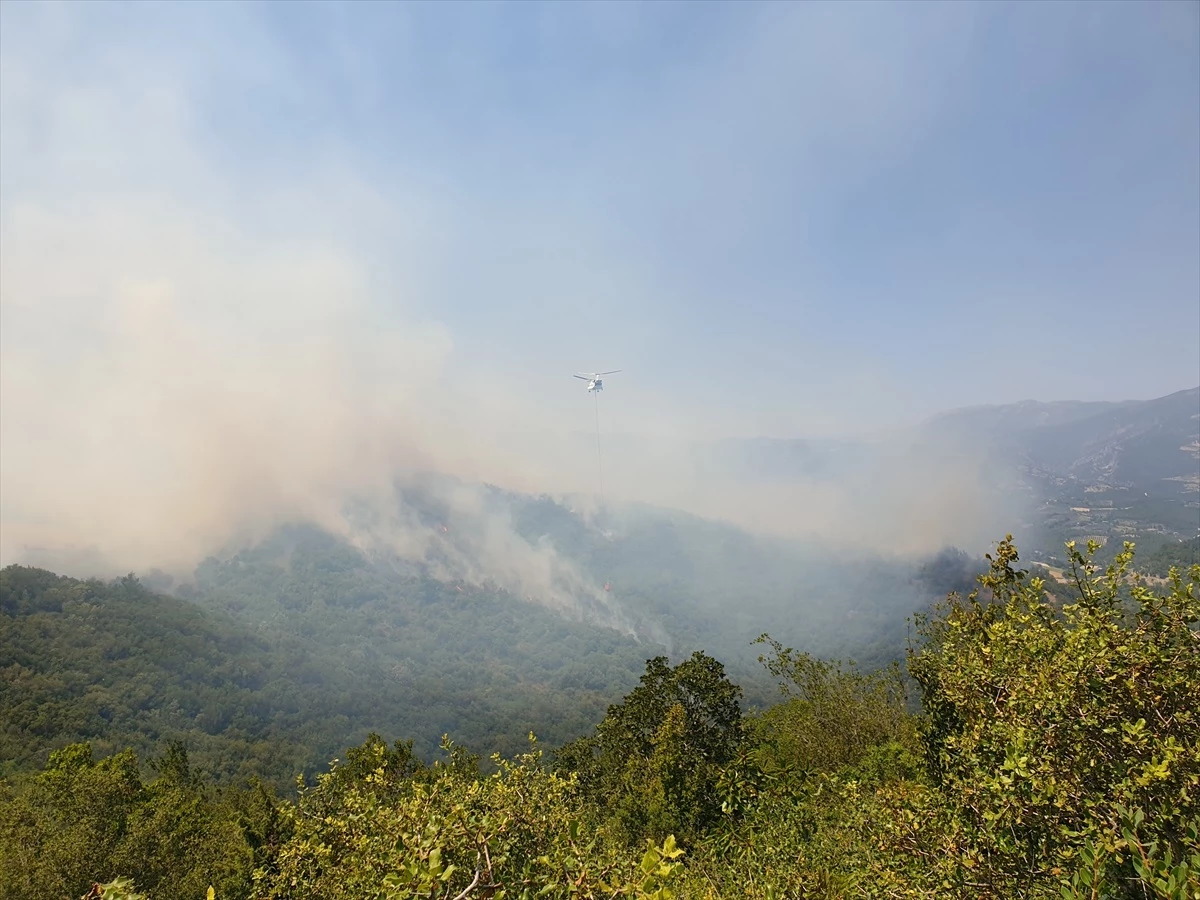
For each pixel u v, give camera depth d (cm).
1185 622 575
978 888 561
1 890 1834
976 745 686
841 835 973
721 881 995
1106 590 638
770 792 1273
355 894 723
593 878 516
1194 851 453
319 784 1203
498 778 752
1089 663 584
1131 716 564
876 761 1633
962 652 824
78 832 2019
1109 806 505
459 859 610
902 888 633
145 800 3259
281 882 909
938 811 654
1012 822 574
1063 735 579
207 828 2602
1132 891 488
